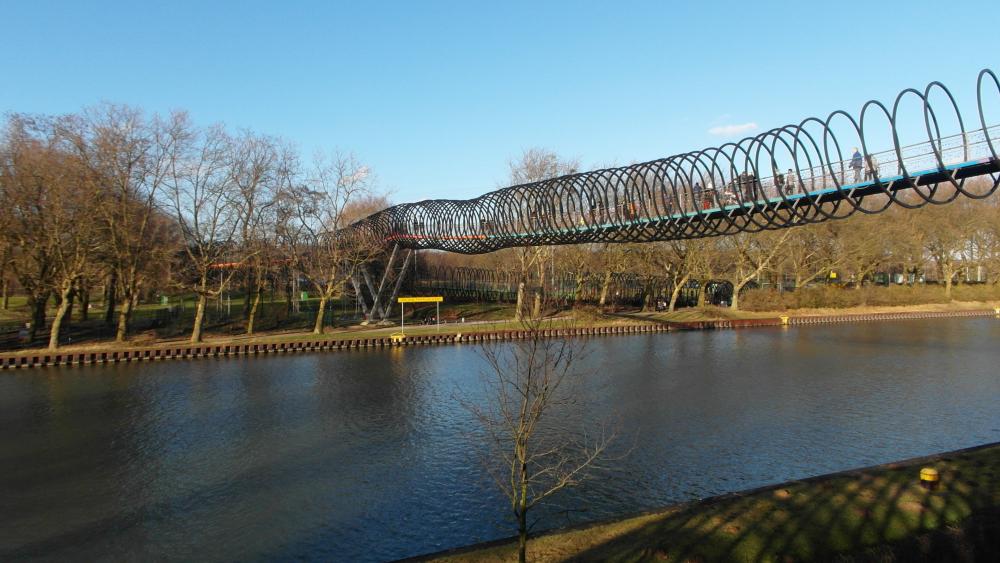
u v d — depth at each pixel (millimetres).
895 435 24750
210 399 31547
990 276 88875
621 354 47031
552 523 16406
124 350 43750
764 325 68250
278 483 19844
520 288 57469
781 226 20469
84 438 24734
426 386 34531
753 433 24750
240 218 49844
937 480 14430
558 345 44844
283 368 40969
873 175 16859
